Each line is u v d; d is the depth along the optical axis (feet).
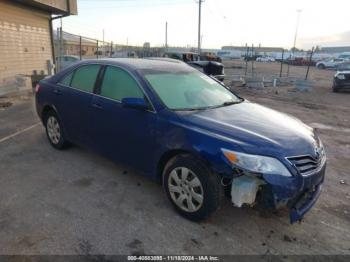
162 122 11.09
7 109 28.12
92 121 14.08
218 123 10.53
